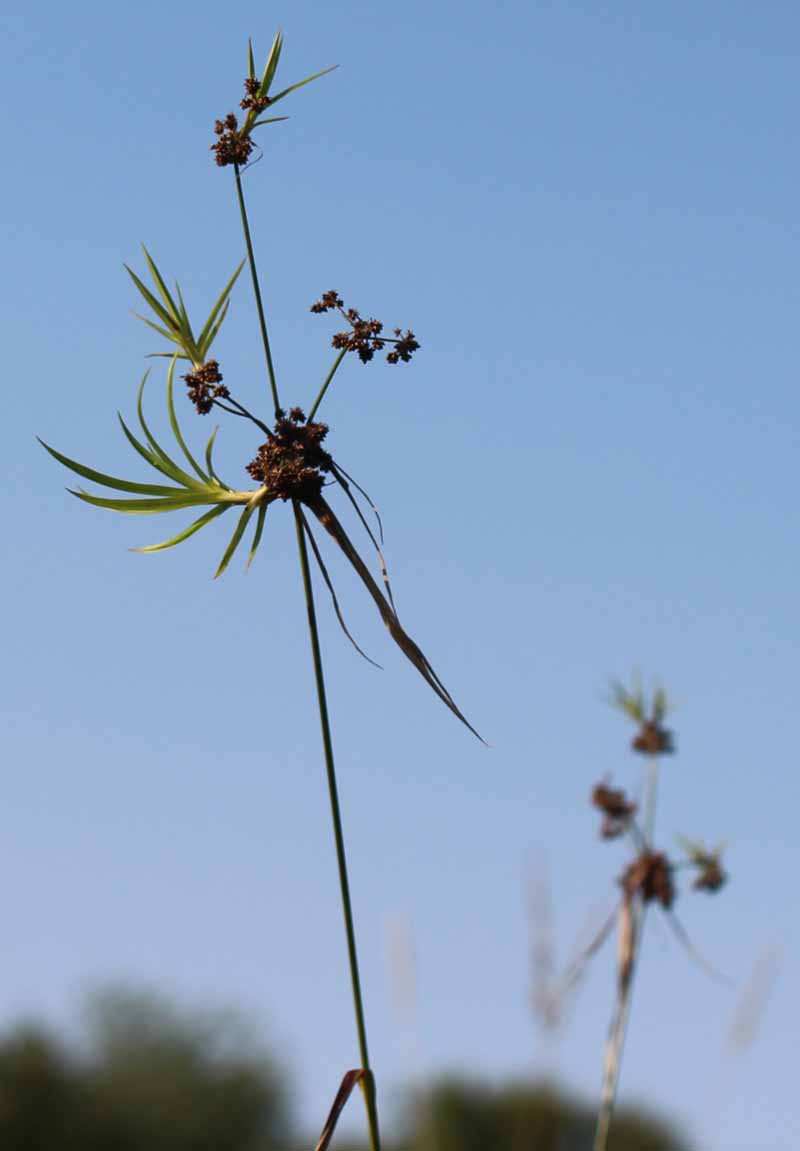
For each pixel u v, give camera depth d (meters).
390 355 4.46
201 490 4.58
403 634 4.38
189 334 4.64
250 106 4.36
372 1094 3.83
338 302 4.48
